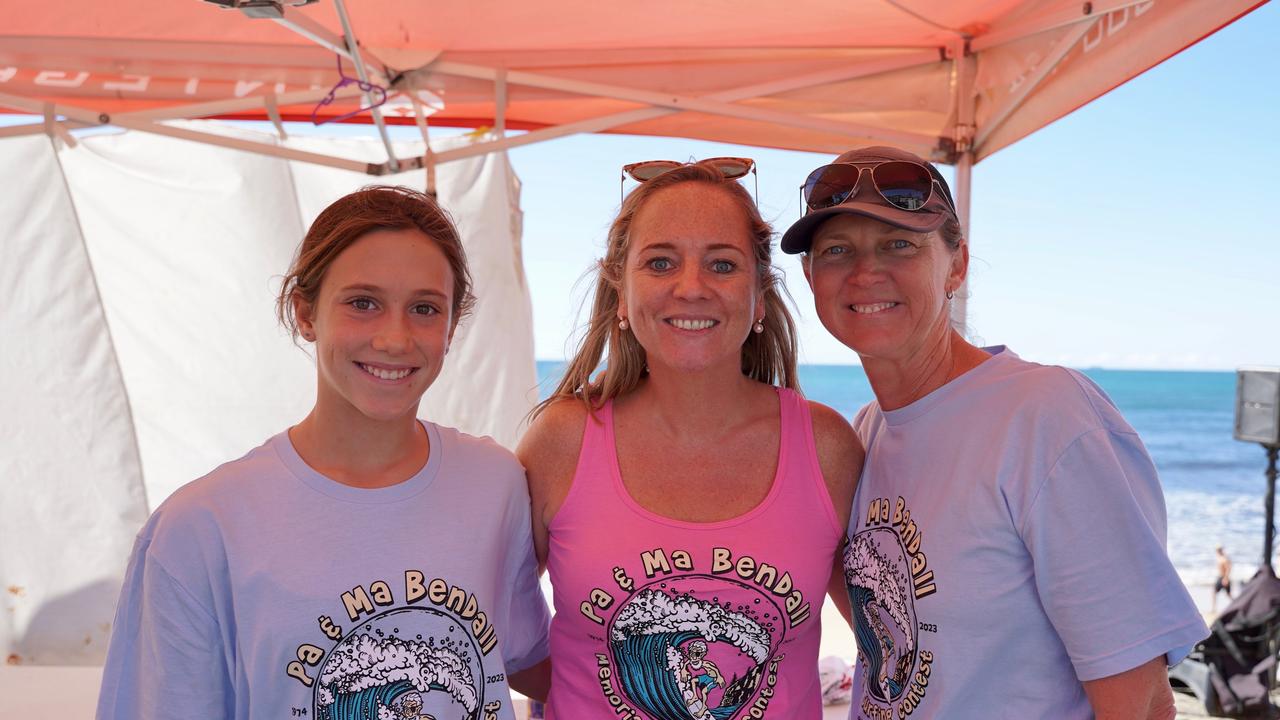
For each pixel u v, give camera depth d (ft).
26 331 13.65
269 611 4.75
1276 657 15.48
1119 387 137.80
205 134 11.36
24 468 13.89
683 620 5.43
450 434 5.60
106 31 10.41
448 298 5.20
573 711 5.65
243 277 13.93
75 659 14.17
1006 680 4.91
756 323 6.44
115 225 13.65
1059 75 9.60
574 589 5.61
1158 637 4.49
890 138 11.53
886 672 5.35
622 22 10.44
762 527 5.62
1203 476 87.66
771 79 11.57
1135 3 8.20
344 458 5.13
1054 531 4.67
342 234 4.95
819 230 5.50
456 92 11.47
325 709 4.75
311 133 14.38
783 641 5.54
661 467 5.87
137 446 14.07
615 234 6.21
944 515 5.02
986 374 5.19
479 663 5.08
